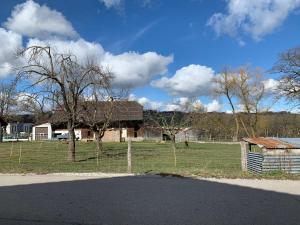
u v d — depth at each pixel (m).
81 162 24.91
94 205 10.41
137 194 12.12
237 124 75.31
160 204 10.61
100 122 34.81
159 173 17.36
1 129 62.03
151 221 8.79
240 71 74.69
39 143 50.28
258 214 9.52
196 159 28.59
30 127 99.00
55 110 26.64
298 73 52.09
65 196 11.70
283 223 8.70
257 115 74.38
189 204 10.63
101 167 21.34
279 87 53.38
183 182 14.77
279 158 17.64
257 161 17.97
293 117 72.25
